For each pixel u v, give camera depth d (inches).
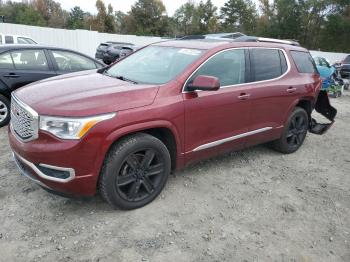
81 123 134.3
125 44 965.8
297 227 157.5
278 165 222.5
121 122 141.5
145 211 158.1
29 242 134.6
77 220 148.7
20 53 267.7
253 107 197.8
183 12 2610.7
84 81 168.1
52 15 2773.1
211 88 157.2
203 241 141.9
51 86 161.2
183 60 175.3
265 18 2202.3
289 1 2005.4
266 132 213.6
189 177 193.0
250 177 201.3
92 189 143.4
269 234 150.4
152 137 154.9
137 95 150.6
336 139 297.3
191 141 171.2
